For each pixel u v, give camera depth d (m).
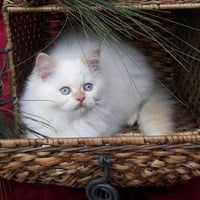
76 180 0.67
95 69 0.76
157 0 0.73
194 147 0.64
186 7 0.72
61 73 0.74
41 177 0.67
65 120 0.77
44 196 0.79
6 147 0.64
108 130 0.80
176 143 0.63
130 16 0.74
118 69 0.84
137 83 0.86
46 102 0.75
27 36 0.88
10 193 0.79
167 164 0.65
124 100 0.82
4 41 1.03
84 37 0.86
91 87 0.74
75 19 0.82
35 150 0.64
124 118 0.84
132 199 0.77
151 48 0.96
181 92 0.93
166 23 0.95
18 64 0.78
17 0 0.74
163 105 0.86
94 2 0.71
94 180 0.65
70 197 0.78
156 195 0.76
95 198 0.66
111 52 0.85
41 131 0.76
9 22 0.75
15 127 0.71
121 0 0.72
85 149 0.63
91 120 0.78
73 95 0.73
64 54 0.82
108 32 0.71
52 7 0.72
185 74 0.91
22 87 0.84
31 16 0.90
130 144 0.63
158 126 0.81
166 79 0.98
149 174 0.65
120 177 0.66
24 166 0.65
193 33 0.86
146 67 0.90
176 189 0.77
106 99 0.78
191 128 0.83
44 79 0.75
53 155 0.64
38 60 0.74
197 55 0.84
